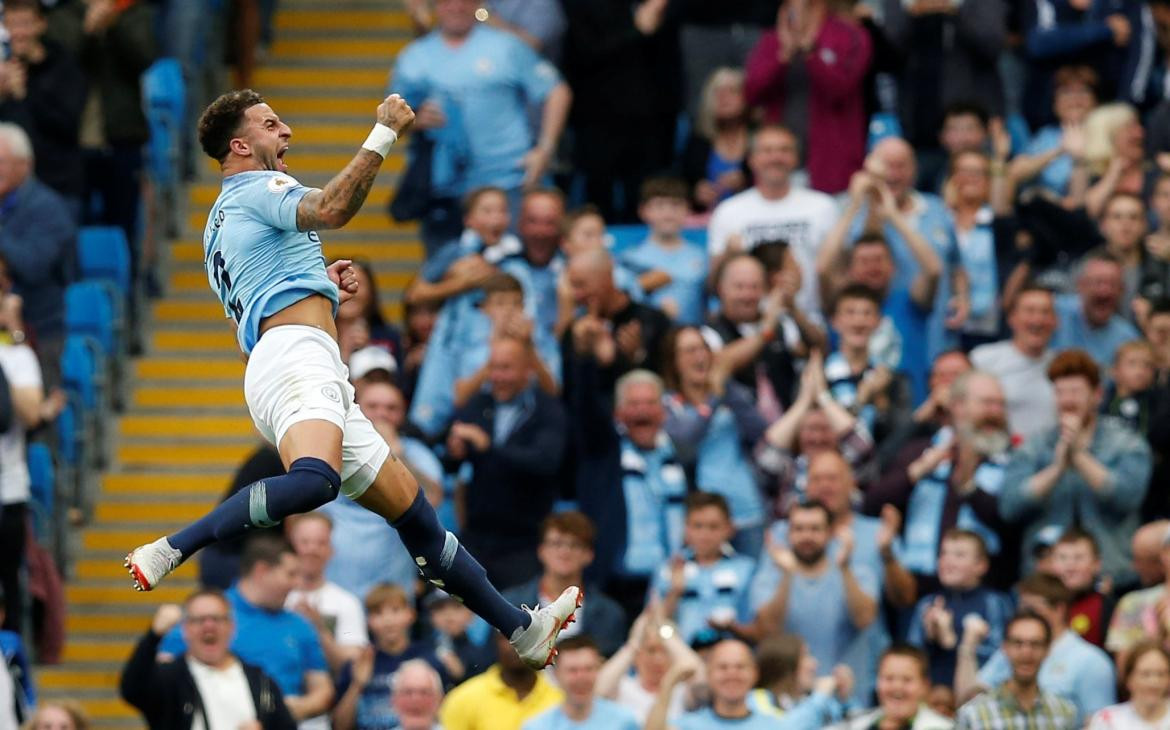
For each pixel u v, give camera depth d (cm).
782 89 4625
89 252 4528
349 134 5206
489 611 2339
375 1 5453
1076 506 3750
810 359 3994
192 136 5103
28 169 4294
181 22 5069
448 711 3359
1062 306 4253
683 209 4372
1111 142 4634
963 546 3562
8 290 4094
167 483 4441
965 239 4391
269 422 2238
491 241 4241
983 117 4609
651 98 4738
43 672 4116
